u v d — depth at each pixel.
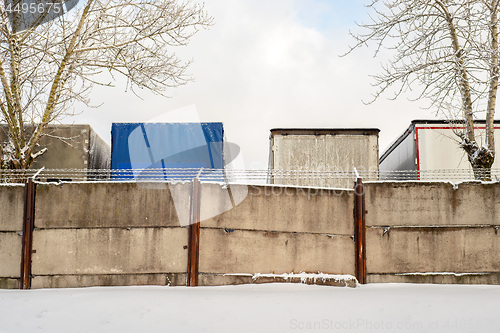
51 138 13.80
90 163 14.01
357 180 11.48
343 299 9.40
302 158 14.25
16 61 13.20
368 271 11.16
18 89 13.20
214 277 10.95
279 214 11.31
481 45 13.65
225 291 10.21
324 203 11.43
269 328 7.89
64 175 13.54
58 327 8.12
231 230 11.16
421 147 14.33
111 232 11.11
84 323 8.27
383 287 10.69
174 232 11.11
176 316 8.49
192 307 8.91
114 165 13.32
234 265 11.04
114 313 8.68
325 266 11.15
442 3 14.04
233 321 8.23
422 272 11.14
